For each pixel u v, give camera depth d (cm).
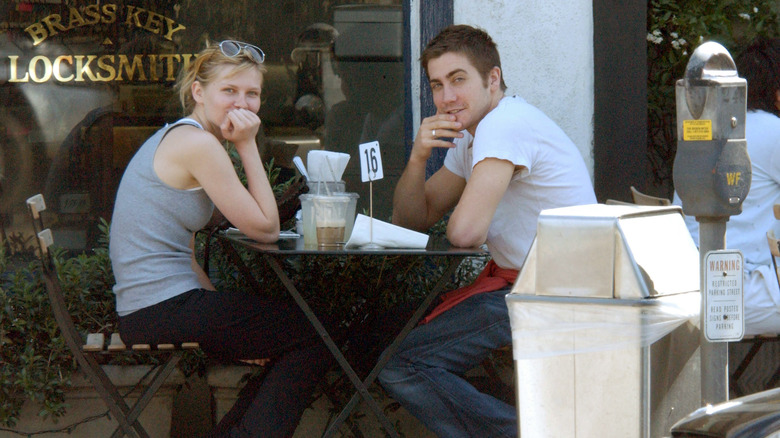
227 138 851
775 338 967
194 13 1251
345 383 945
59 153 1253
